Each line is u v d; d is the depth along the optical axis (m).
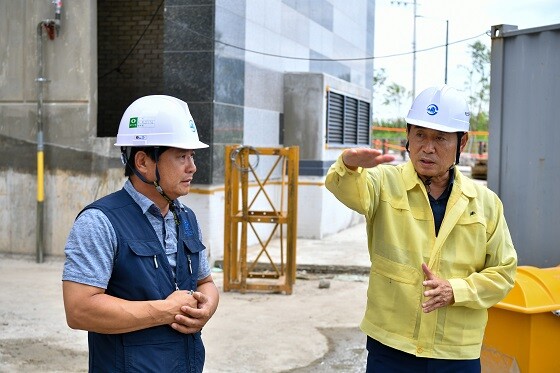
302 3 11.91
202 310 2.47
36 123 9.24
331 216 12.02
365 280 8.72
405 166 3.13
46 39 9.14
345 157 2.85
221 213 9.34
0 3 9.26
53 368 5.28
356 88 13.26
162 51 10.84
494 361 4.10
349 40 14.35
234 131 9.56
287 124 11.31
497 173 5.49
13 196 9.39
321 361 5.62
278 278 8.21
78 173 9.17
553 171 5.25
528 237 5.40
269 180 10.89
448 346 2.97
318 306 7.34
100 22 11.00
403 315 2.99
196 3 8.92
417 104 3.01
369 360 3.10
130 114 2.52
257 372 5.32
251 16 9.98
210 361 5.52
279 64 11.09
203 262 2.73
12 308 6.90
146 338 2.41
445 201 3.08
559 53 5.16
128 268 2.40
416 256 2.99
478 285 2.95
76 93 9.10
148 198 2.50
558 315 3.92
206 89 8.94
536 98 5.29
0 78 9.32
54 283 8.02
